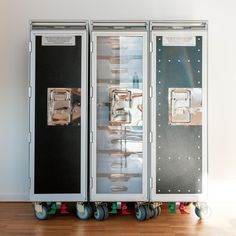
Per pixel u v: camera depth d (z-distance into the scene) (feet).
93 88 11.71
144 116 11.75
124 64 12.21
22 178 13.80
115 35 11.69
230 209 13.01
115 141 12.24
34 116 11.75
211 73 13.74
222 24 13.74
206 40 11.74
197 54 11.76
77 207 11.88
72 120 11.75
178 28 11.76
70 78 11.74
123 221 11.70
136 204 11.98
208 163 13.02
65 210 12.41
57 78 11.74
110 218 12.01
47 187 11.74
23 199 13.78
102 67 12.24
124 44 12.19
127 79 12.18
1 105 13.75
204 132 11.76
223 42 13.73
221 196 13.70
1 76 13.73
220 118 13.73
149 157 11.75
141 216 11.64
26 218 11.94
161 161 11.76
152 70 11.69
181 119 11.75
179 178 11.75
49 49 11.73
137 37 11.98
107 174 12.21
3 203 13.64
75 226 11.17
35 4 13.71
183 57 11.76
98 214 11.69
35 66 11.73
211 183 13.71
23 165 13.80
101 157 12.24
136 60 12.18
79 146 11.76
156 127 11.73
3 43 13.71
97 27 11.75
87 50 11.74
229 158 13.71
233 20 13.74
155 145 11.73
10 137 13.76
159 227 11.09
